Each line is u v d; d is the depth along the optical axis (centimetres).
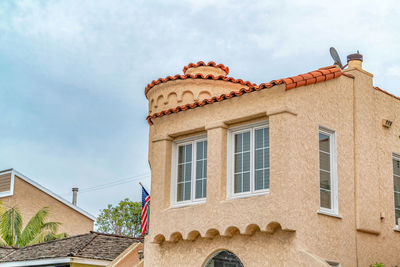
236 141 1473
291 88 1363
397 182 1650
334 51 1633
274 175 1328
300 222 1312
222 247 1428
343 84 1517
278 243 1323
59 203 3900
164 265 1542
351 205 1459
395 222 1597
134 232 4603
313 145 1390
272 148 1347
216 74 1938
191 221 1472
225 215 1402
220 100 1484
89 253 2086
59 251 2147
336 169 1441
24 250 2400
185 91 1788
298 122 1364
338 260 1383
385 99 1655
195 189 1529
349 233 1434
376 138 1590
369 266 1462
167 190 1568
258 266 1345
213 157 1468
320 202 1393
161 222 1541
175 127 1581
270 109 1367
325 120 1438
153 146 1622
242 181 1433
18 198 3753
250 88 1412
